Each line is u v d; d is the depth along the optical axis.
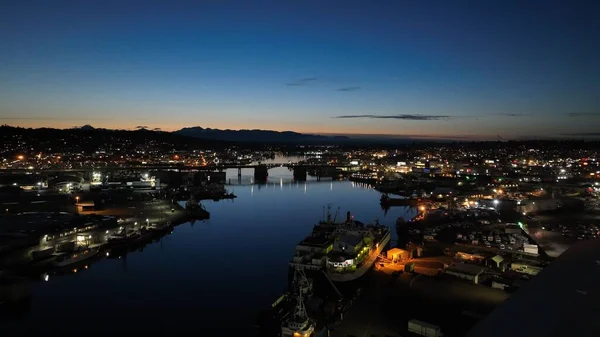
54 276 88.56
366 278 79.31
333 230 109.81
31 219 121.38
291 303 68.00
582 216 142.75
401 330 55.34
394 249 94.06
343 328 56.53
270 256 104.50
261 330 61.31
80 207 153.25
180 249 112.12
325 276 79.38
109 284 83.50
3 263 86.75
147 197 193.62
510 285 69.88
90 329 63.59
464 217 140.88
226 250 110.81
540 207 154.50
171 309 70.88
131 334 61.88
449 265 80.56
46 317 67.75
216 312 69.25
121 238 110.00
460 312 60.78
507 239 106.94
